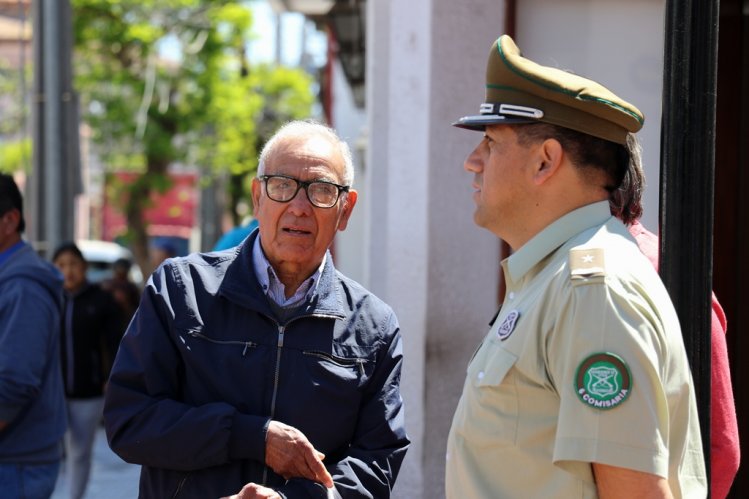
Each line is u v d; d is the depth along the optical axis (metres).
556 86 2.05
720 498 2.37
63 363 6.88
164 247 12.79
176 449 2.54
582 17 4.54
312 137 2.77
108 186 18.69
